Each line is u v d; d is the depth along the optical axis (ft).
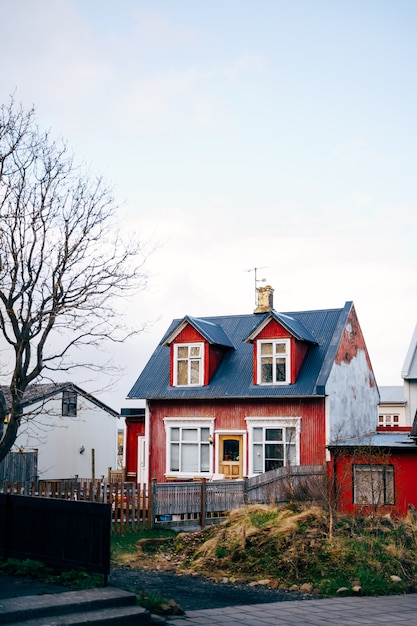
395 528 52.70
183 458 103.91
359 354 110.32
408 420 124.47
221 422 101.96
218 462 101.24
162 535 65.46
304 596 39.37
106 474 157.89
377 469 81.71
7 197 47.62
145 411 108.06
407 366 125.80
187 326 106.73
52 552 38.81
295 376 98.22
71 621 28.94
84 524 36.91
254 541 48.70
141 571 46.32
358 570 43.80
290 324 100.32
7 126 48.88
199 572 45.55
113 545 57.21
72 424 150.10
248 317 114.93
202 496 72.64
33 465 100.83
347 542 47.16
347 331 106.32
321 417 95.91
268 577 43.65
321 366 98.78
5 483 67.72
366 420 110.52
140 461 112.37
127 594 32.55
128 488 67.77
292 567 44.34
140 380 110.01
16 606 29.78
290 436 84.12
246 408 100.73
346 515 58.03
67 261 48.06
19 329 46.85
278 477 79.56
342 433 98.17
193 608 35.37
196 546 52.16
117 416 161.17
